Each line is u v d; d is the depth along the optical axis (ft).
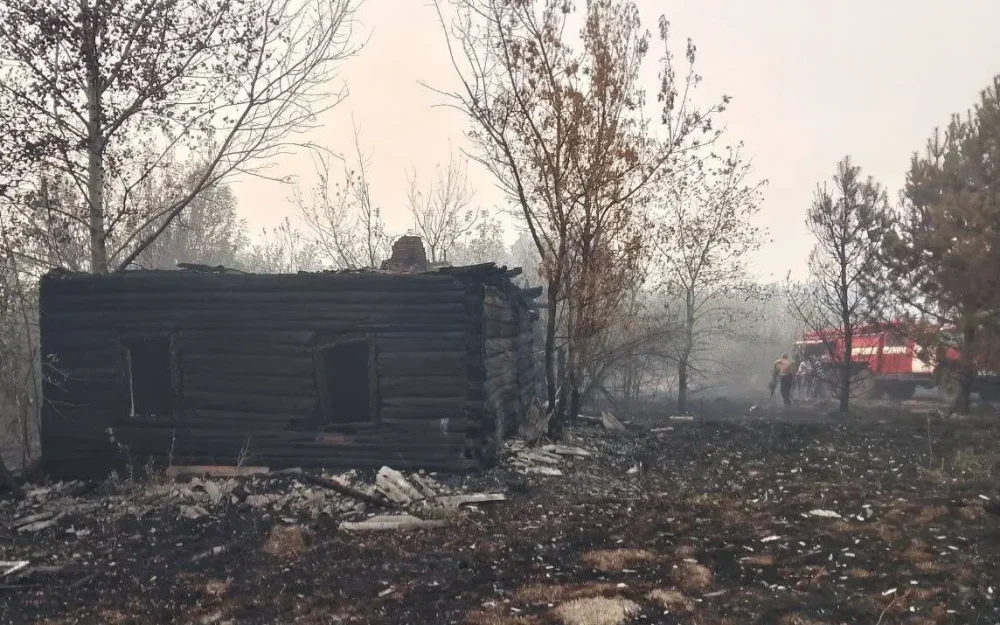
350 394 42.09
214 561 24.67
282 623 18.53
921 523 26.23
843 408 65.51
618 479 37.78
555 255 48.96
